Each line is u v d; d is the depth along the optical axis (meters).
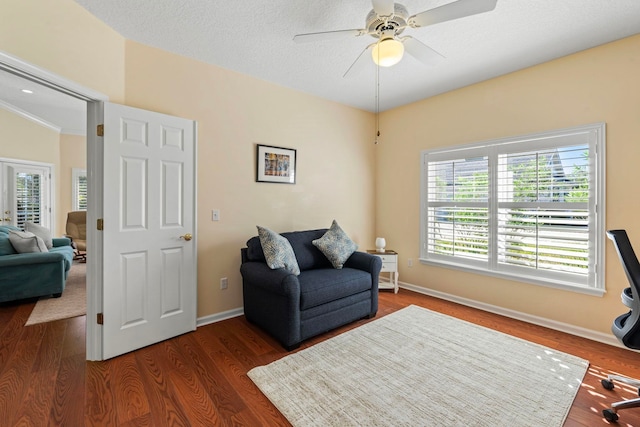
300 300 2.37
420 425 1.53
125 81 2.34
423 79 3.15
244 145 3.05
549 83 2.72
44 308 3.20
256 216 3.17
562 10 1.99
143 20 2.13
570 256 2.65
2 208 5.19
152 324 2.38
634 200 2.31
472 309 3.25
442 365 2.10
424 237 3.80
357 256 3.14
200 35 2.33
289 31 2.27
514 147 2.98
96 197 2.12
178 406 1.67
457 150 3.44
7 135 5.23
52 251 4.00
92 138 2.13
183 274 2.57
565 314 2.67
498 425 1.53
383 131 4.30
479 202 3.27
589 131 2.51
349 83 3.27
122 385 1.85
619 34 2.28
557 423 1.54
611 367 2.08
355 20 2.14
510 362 2.13
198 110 2.73
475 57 2.65
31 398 1.72
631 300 1.58
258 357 2.21
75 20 1.94
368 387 1.84
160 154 2.40
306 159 3.59
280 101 3.33
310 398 1.74
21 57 1.63
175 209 2.50
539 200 2.82
